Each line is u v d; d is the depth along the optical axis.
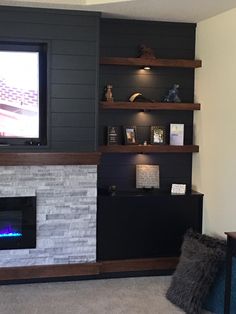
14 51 3.73
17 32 3.65
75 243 3.89
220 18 3.79
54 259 3.87
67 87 3.78
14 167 3.71
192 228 4.12
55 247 3.86
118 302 3.44
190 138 4.44
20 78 3.76
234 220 3.58
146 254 4.11
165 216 4.12
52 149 3.80
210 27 4.00
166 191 4.33
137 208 4.05
